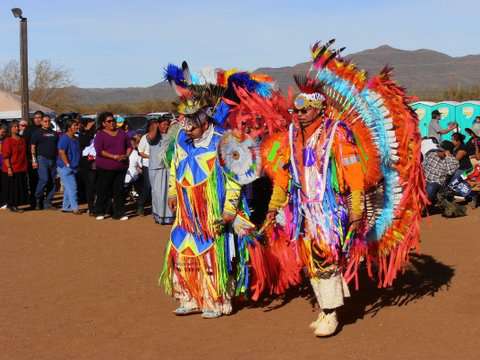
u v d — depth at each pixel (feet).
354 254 18.57
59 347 17.61
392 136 18.52
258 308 20.65
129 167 42.83
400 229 19.07
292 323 19.11
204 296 19.65
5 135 47.11
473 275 24.14
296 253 18.34
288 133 18.21
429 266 25.67
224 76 19.88
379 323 18.97
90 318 20.08
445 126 71.41
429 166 38.86
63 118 57.72
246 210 19.90
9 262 28.35
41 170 45.34
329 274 17.57
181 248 19.71
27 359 16.76
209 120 19.57
